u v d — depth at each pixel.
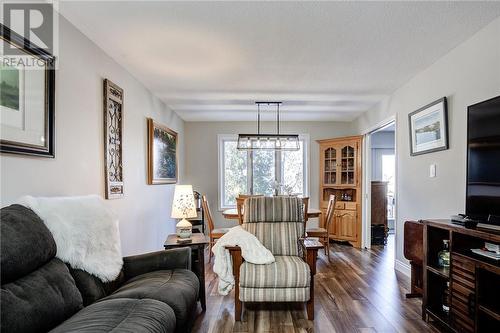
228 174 6.05
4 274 1.21
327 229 4.41
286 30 2.28
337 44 2.54
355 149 5.26
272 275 2.43
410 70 3.19
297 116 5.52
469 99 2.47
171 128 4.92
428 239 2.43
